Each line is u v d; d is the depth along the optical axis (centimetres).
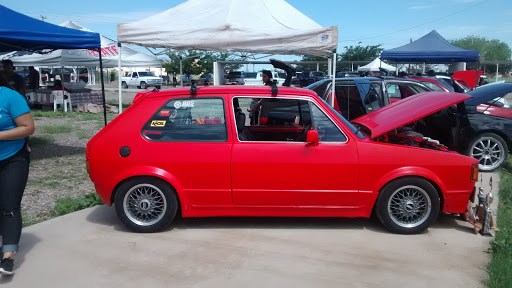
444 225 493
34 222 498
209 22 805
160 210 459
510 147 743
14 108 360
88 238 448
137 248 424
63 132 1178
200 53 980
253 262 395
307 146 446
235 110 482
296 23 838
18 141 367
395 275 373
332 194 449
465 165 452
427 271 380
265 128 543
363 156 445
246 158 443
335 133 454
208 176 446
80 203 549
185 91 460
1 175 362
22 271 376
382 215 458
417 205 457
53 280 362
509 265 384
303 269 382
